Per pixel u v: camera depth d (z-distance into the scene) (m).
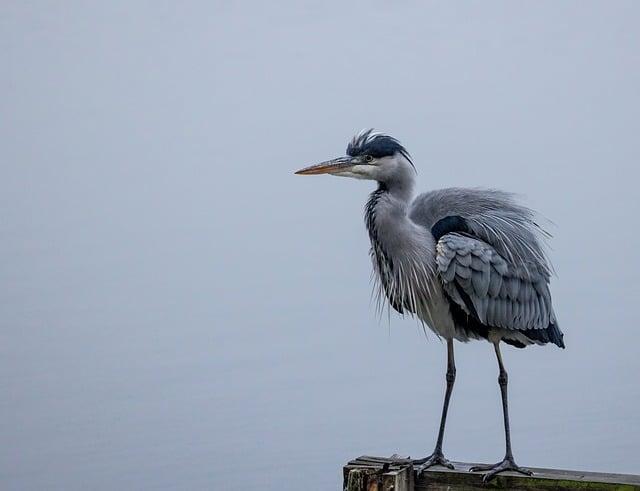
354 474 7.59
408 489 7.85
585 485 7.34
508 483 7.71
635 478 7.34
